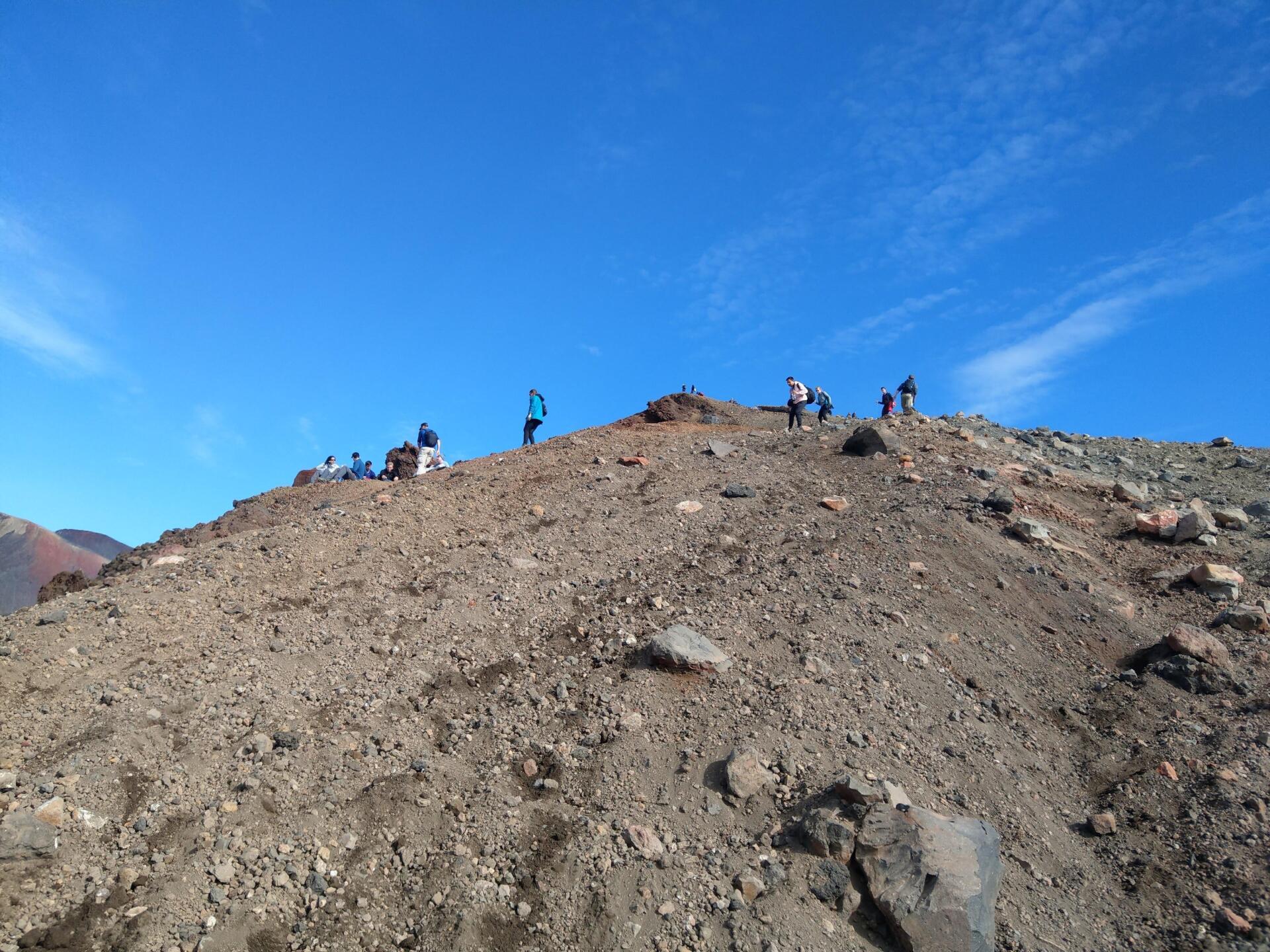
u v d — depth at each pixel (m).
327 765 6.36
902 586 8.36
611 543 10.13
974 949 4.81
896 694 6.91
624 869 5.45
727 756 6.20
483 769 6.43
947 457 12.09
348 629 8.29
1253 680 6.88
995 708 6.89
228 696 7.03
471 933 5.08
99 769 5.93
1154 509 10.69
